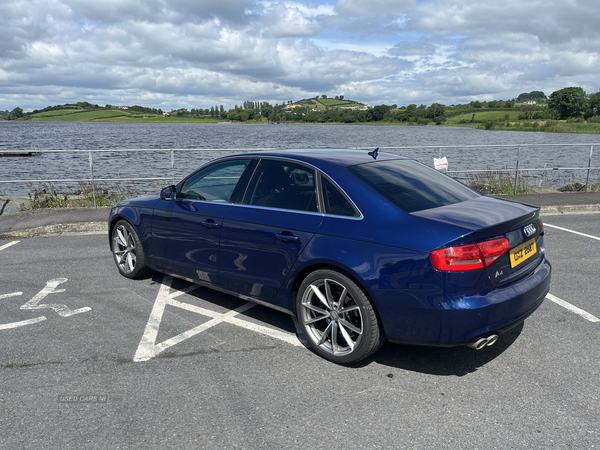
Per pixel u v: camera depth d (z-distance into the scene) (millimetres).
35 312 4355
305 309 3469
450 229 2855
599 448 2381
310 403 2832
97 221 8203
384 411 2740
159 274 5570
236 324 4082
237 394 2941
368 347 3135
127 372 3229
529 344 3650
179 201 4523
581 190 12828
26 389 2998
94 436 2510
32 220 8469
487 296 2852
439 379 3123
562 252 6352
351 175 3418
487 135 101312
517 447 2396
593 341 3688
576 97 147625
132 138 69062
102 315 4281
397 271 2912
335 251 3164
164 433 2535
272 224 3580
